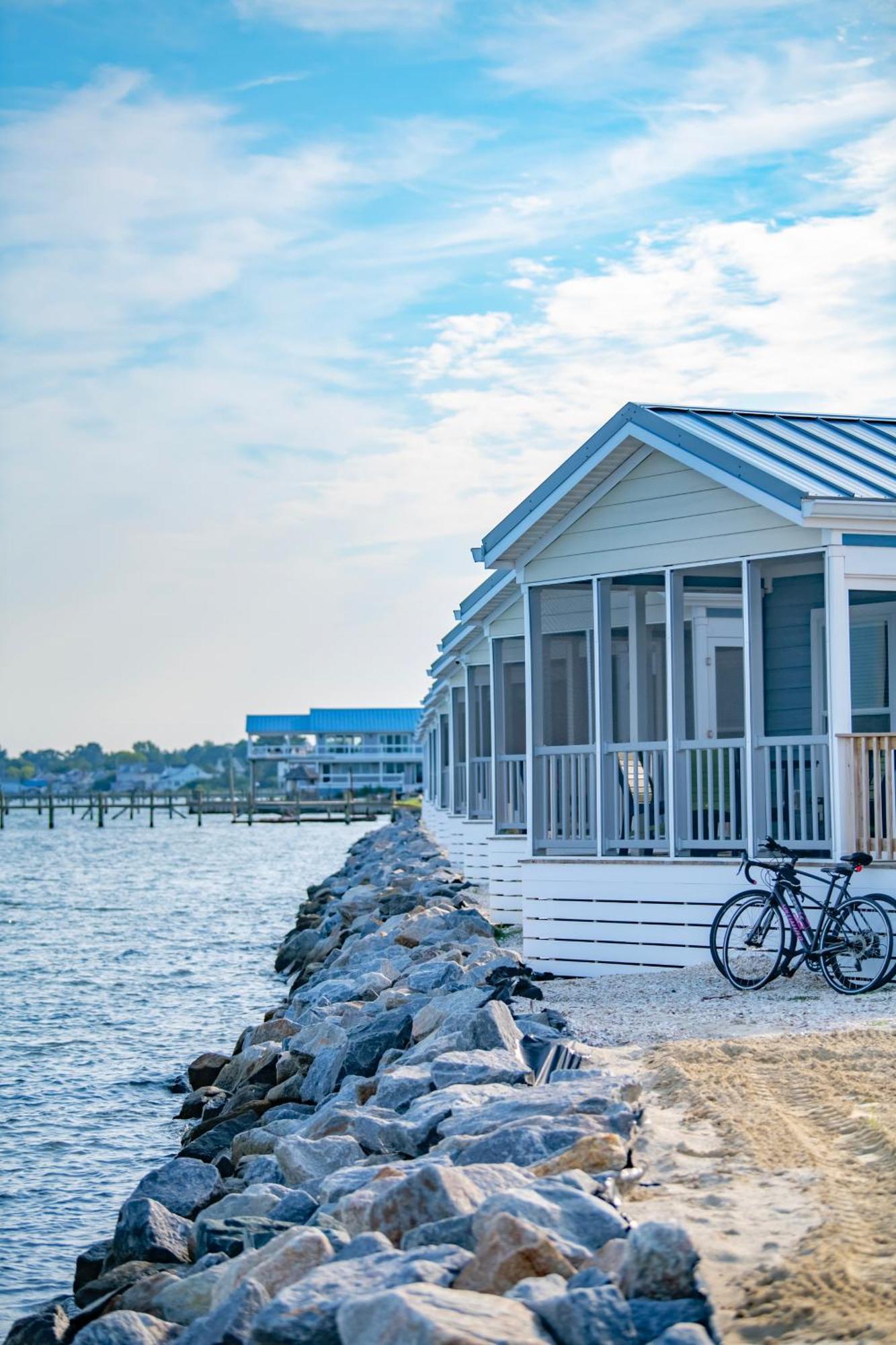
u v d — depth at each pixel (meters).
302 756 129.88
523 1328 4.92
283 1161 9.45
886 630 15.54
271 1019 17.19
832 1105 7.96
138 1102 15.30
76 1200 11.93
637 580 15.98
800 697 15.77
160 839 90.81
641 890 14.81
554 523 15.90
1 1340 8.99
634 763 16.27
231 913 38.41
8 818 139.50
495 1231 5.75
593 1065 9.75
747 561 14.04
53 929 33.78
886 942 12.58
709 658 17.75
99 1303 7.84
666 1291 5.36
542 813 16.19
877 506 13.26
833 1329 5.01
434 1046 10.93
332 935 25.12
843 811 13.19
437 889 26.53
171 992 23.39
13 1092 15.73
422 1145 8.80
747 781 13.97
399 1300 5.00
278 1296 5.54
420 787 124.19
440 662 30.42
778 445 14.95
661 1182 6.90
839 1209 6.24
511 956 15.51
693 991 12.80
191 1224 9.12
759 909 13.84
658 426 14.48
